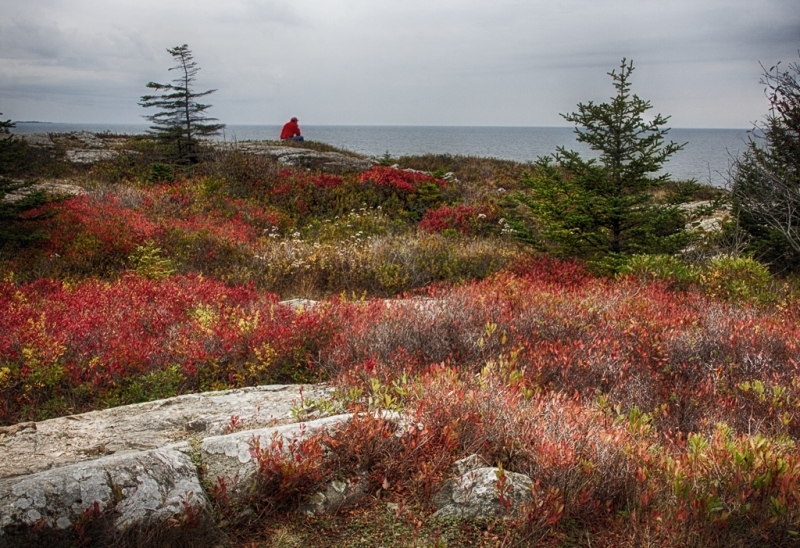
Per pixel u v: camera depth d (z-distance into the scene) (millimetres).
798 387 4859
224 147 23578
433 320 6348
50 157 22250
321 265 11008
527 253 11656
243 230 13992
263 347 5938
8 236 10148
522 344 5660
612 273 9922
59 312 6988
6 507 2523
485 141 179125
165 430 4145
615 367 5297
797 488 2965
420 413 3734
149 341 6215
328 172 24891
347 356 5773
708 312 7117
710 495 2850
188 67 21594
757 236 12359
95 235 11250
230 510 2980
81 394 5266
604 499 3139
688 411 4566
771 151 12297
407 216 17516
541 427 3604
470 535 2857
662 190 18109
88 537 2547
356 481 3244
